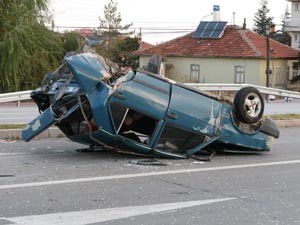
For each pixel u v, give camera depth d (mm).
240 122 11062
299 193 8281
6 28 36156
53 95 10609
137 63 62719
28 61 36062
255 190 8398
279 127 16578
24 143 12500
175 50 60062
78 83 9844
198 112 10562
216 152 11594
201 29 61219
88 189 8195
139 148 10320
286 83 60156
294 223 6730
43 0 37906
